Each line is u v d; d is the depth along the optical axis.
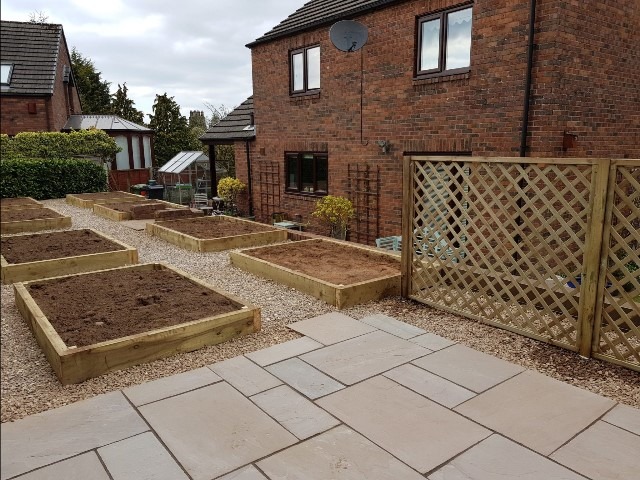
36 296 5.30
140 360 4.09
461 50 8.03
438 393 3.63
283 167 12.58
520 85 7.04
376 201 9.84
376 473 2.75
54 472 2.73
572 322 4.32
